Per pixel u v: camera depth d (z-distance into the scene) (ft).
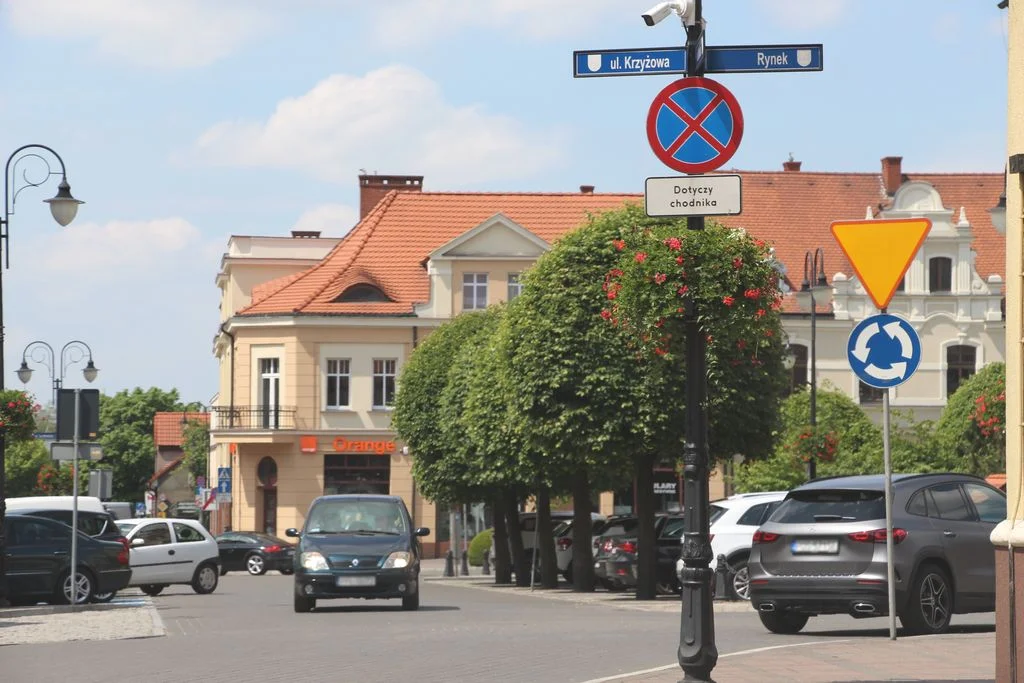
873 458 152.05
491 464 159.43
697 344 48.37
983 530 71.56
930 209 250.37
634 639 70.08
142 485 512.63
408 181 296.10
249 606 114.42
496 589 161.89
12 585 111.45
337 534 102.58
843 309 251.39
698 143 47.01
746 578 107.45
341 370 251.19
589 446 129.90
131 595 144.56
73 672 59.11
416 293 254.27
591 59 47.16
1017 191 42.50
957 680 49.37
